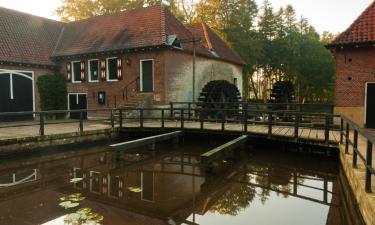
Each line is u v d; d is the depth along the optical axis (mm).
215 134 12016
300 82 40438
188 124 13461
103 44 17719
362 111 11172
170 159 9352
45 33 19812
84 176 7355
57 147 10422
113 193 5945
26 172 7762
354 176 5371
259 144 11047
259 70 41750
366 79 11070
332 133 10305
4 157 8977
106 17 19922
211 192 6074
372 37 10664
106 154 10219
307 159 9258
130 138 13188
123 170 7980
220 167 8305
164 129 12312
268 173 7672
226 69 22594
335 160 9078
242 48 31656
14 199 5617
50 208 5082
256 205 5348
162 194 5906
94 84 17984
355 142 5793
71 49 18766
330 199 5723
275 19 39594
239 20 32094
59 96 18703
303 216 4844
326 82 40094
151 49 15852
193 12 32125
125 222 4465
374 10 11633
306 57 38812
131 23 18203
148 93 16188
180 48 16672
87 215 4672
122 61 17000
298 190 6289
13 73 16609
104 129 12125
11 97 16547
